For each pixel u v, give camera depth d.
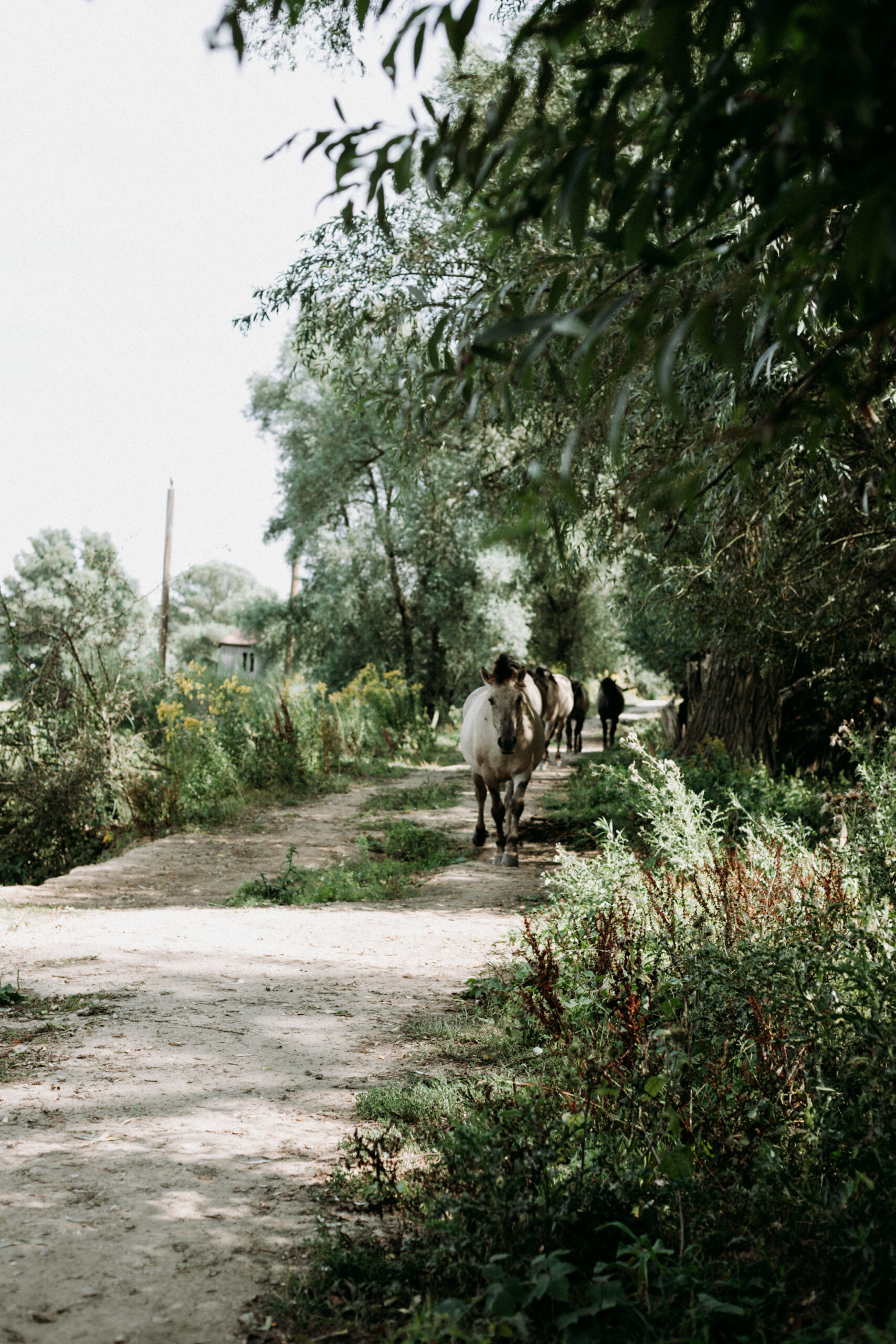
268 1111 3.87
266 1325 2.35
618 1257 2.41
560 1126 3.12
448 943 7.08
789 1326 2.19
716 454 2.16
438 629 29.22
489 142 1.78
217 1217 2.92
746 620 7.94
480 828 11.42
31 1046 4.64
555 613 37.41
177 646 67.62
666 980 3.93
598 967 4.21
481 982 5.62
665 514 6.05
